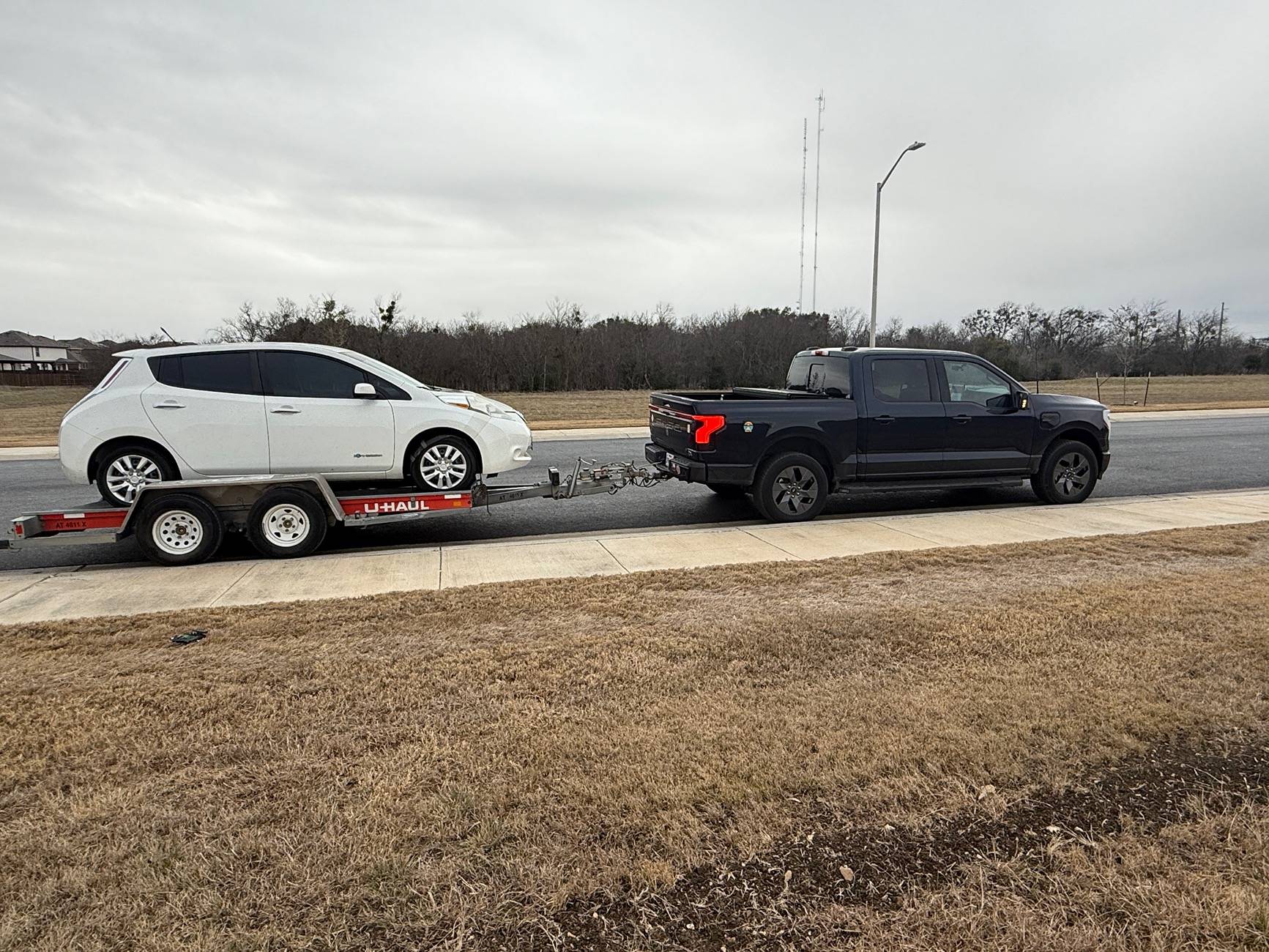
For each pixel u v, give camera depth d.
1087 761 3.05
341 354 7.37
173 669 4.05
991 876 2.42
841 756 3.06
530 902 2.31
